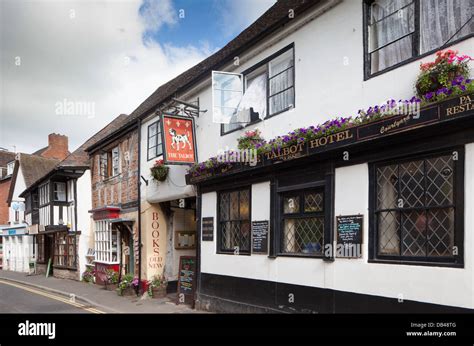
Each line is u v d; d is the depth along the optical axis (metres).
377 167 5.81
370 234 5.76
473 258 4.49
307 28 7.34
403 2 5.92
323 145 6.37
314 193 6.90
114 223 14.50
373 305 5.59
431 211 5.09
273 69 8.35
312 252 6.89
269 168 7.70
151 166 12.88
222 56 10.35
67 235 19.98
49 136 35.69
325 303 6.37
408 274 5.15
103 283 15.66
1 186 38.38
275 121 7.94
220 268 9.12
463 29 5.18
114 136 15.89
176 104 11.48
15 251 29.09
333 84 6.70
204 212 9.91
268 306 7.59
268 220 7.78
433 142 5.00
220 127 9.75
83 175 18.86
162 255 13.14
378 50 6.16
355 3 6.42
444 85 4.78
